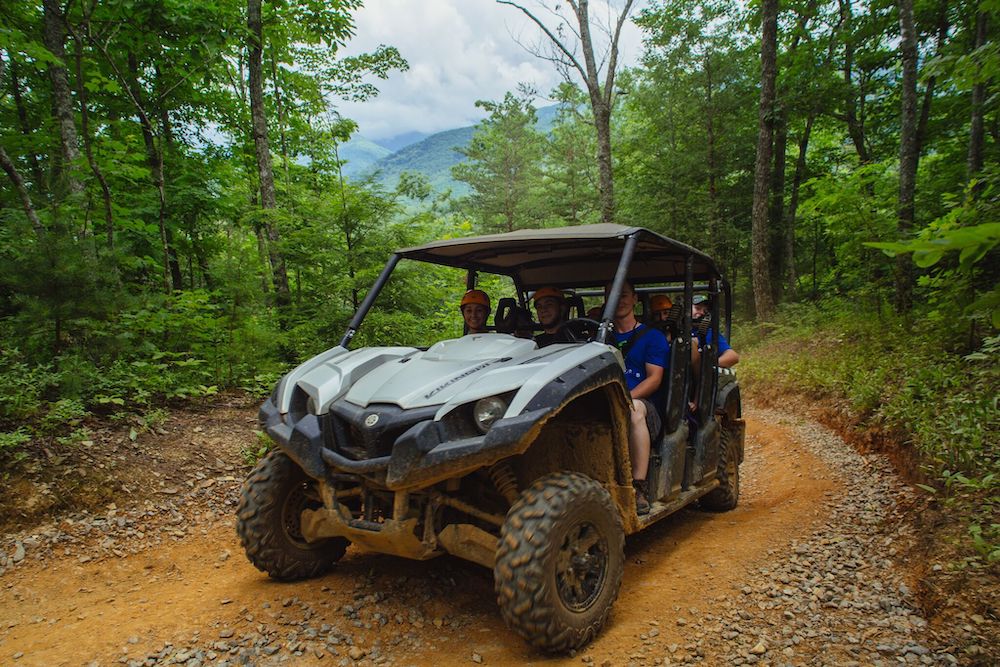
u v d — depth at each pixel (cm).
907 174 960
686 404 424
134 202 970
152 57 991
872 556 368
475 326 436
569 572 274
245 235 1212
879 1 1513
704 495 502
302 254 798
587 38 1522
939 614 291
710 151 2014
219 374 683
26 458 447
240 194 1175
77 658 275
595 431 340
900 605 307
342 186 777
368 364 351
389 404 298
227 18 870
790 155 2189
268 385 694
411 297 769
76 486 445
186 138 1201
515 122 3281
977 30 1095
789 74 1770
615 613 315
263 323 755
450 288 865
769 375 1046
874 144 1817
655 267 473
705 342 450
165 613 319
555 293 406
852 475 547
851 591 326
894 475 513
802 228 2084
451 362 322
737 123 2031
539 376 282
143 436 523
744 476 636
